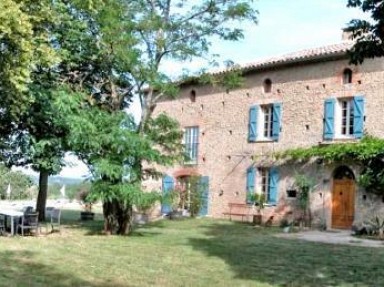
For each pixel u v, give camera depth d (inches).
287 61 907.4
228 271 421.7
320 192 858.1
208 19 693.3
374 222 772.6
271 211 922.7
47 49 509.7
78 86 683.4
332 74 861.8
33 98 597.6
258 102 969.5
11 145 723.4
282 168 919.7
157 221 906.7
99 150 642.2
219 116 1039.0
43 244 534.0
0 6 414.9
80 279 364.8
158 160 661.3
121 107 719.7
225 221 941.2
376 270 449.7
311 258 504.7
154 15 661.9
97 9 624.1
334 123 851.4
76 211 1141.7
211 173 1040.8
